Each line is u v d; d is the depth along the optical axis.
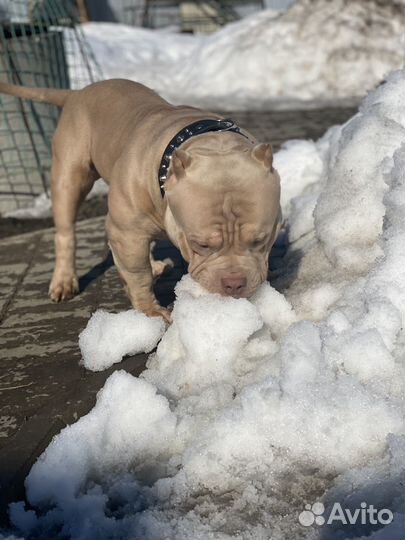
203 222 0.98
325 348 0.97
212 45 3.87
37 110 2.07
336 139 1.53
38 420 0.99
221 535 0.76
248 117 3.06
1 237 1.84
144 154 1.11
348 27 3.65
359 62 3.56
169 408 0.93
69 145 1.35
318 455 0.86
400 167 1.17
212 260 1.00
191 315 1.01
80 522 0.80
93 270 1.53
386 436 0.85
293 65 3.60
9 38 2.00
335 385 0.91
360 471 0.82
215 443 0.87
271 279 1.34
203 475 0.85
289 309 1.11
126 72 3.93
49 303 1.39
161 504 0.82
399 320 1.01
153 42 4.48
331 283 1.19
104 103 1.31
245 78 3.62
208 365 1.01
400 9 3.69
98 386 1.06
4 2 2.24
